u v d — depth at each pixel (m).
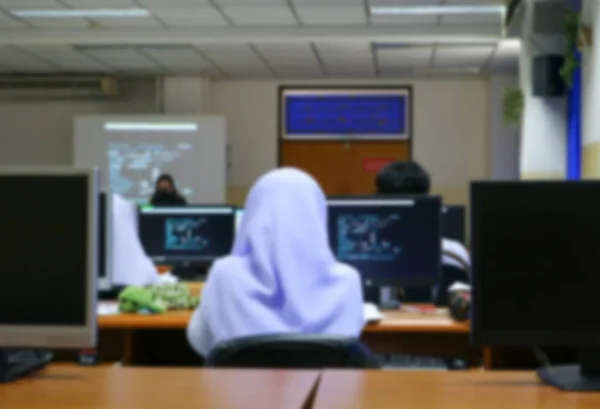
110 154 10.65
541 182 1.82
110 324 3.03
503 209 1.83
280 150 11.15
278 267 2.26
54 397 1.59
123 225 3.57
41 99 11.19
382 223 3.47
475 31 8.18
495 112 10.76
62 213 1.83
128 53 9.36
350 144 11.08
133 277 3.54
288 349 2.07
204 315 2.33
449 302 3.14
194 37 8.38
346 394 1.64
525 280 1.82
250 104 11.15
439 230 3.46
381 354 3.14
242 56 9.52
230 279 2.29
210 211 4.47
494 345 1.82
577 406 1.55
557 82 6.98
